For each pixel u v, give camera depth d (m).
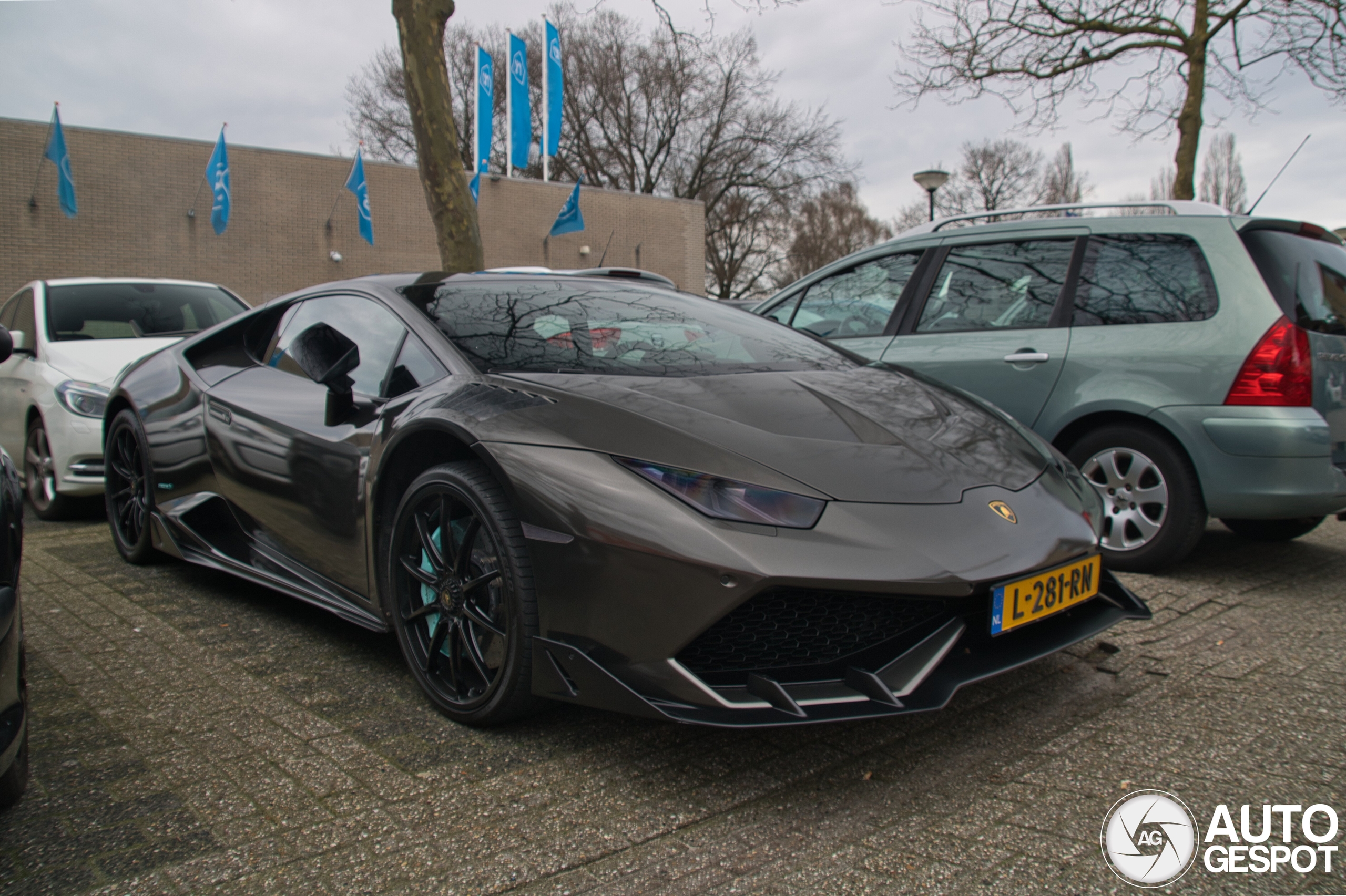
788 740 2.07
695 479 1.84
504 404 2.13
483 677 2.08
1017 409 3.75
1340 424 3.30
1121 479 3.54
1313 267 3.46
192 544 3.27
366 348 2.67
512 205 24.53
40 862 1.58
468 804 1.78
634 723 2.16
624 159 33.59
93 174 18.41
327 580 2.65
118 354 5.03
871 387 2.56
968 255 4.09
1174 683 2.40
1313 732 2.09
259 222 20.25
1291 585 3.36
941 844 1.63
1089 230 3.77
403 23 7.20
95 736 2.09
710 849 1.62
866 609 1.87
